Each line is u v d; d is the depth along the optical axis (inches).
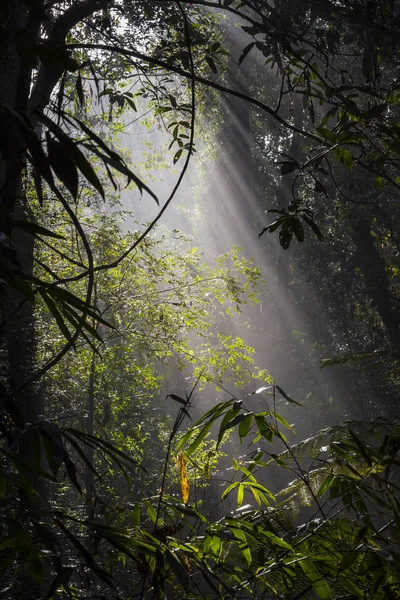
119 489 347.3
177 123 174.1
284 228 126.1
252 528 86.2
